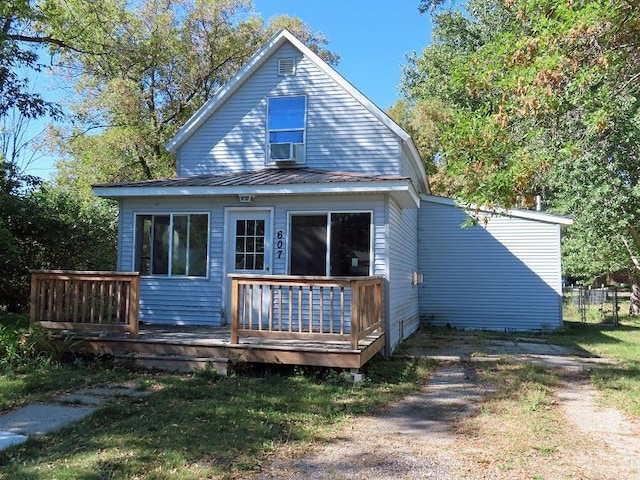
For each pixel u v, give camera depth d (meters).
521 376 7.90
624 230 15.29
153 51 20.27
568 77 6.34
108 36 17.50
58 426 5.06
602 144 10.23
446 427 5.36
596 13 5.59
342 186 9.12
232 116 11.96
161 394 6.28
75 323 8.11
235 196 10.16
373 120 11.17
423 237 15.16
